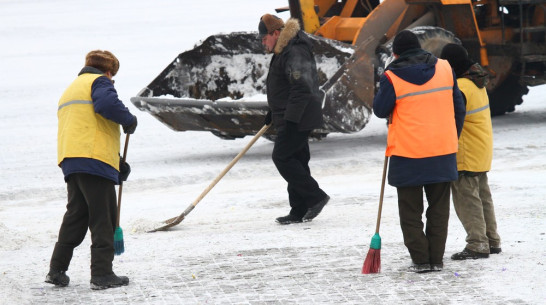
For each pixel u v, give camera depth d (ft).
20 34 331.57
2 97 196.44
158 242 73.41
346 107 114.83
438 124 58.44
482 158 61.87
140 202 95.09
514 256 63.67
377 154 119.55
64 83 214.90
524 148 118.42
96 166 57.52
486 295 54.49
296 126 77.20
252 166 113.60
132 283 60.34
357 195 92.94
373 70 118.01
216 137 142.82
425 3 126.52
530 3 136.36
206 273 62.49
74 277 63.00
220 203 92.53
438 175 58.34
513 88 151.33
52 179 111.04
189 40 290.97
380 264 61.46
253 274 61.77
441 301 53.62
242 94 125.59
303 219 79.92
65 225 59.41
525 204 83.51
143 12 396.78
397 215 81.97
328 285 58.13
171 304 55.06
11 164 122.83
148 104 123.44
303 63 76.13
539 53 137.90
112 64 60.75
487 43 140.05
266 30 77.92
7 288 58.90
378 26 120.47
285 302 54.60
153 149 133.08
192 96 130.11
